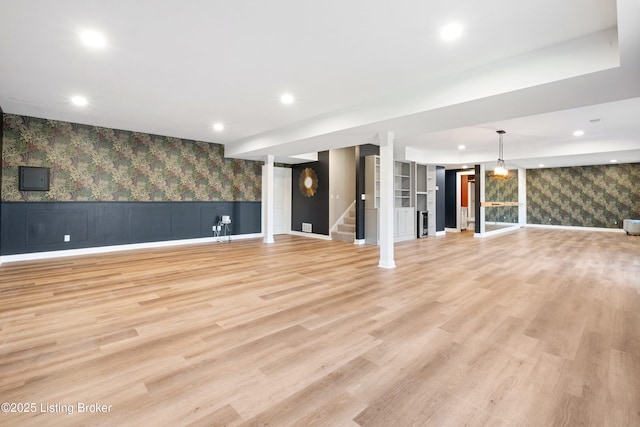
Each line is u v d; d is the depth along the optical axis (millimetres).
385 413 1528
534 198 11695
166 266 4801
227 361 2016
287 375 1857
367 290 3576
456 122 4156
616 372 1878
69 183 5664
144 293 3432
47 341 2281
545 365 1965
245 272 4430
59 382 1776
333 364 1983
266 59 3074
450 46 2801
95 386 1739
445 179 10938
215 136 6863
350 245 7105
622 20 1865
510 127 5750
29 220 5281
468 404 1595
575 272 4473
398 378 1828
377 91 3906
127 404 1587
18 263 4953
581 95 3102
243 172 8281
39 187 5316
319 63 3162
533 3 2182
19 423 1446
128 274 4281
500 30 2535
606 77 2662
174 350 2158
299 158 8281
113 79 3574
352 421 1472
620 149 6551
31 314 2797
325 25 2492
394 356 2084
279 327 2547
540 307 3016
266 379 1816
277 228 9297
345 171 8477
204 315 2801
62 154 5574
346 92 3951
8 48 2850
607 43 2506
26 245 5254
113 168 6160
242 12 2320
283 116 5090
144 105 4539
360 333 2436
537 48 2822
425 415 1514
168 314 2820
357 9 2281
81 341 2285
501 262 5199
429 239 8359
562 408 1559
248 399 1633
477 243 7547
